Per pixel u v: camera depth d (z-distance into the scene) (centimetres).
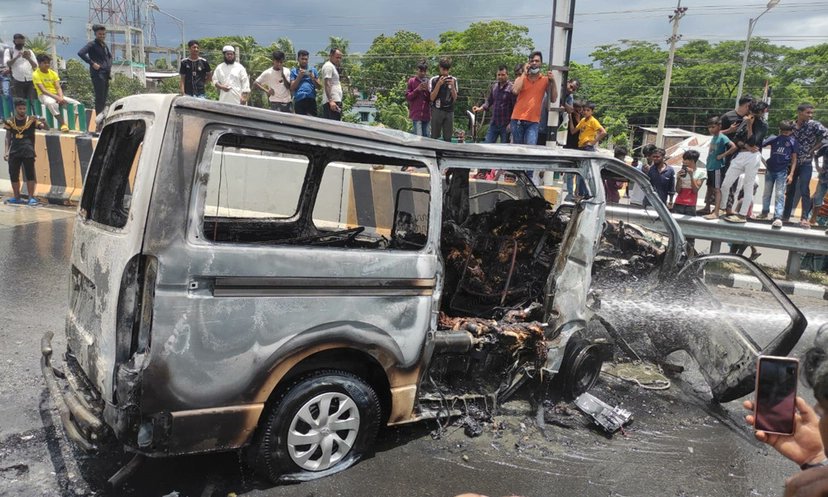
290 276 296
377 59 5934
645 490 337
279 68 1009
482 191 647
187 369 275
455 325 402
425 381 385
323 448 323
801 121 884
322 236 447
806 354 166
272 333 294
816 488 149
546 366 409
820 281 845
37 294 607
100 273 289
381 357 332
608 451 379
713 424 427
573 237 413
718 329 449
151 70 6419
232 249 281
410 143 341
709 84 5562
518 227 507
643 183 482
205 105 277
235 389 287
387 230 685
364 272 320
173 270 268
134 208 266
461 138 1220
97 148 345
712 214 898
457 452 364
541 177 822
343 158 430
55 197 1050
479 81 5319
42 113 1238
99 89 1167
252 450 307
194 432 281
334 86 992
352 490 318
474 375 417
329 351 323
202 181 276
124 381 264
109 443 348
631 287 507
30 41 5322
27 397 398
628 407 447
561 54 833
